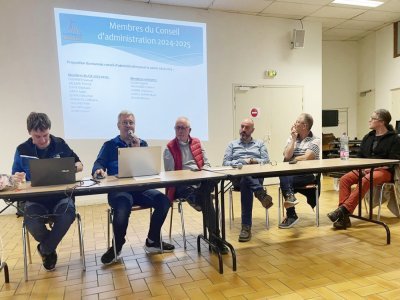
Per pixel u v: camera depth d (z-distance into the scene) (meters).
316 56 5.43
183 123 2.69
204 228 2.29
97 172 2.09
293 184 2.86
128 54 4.29
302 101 5.39
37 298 1.71
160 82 4.48
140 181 1.88
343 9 4.84
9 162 3.89
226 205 3.90
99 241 2.68
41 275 2.01
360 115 6.76
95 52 4.14
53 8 3.95
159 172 2.14
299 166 2.40
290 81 5.30
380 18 5.32
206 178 1.96
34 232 1.94
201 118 4.77
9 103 3.86
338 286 1.73
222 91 4.90
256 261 2.12
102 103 4.20
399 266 1.97
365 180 2.88
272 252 2.27
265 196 2.52
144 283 1.85
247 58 5.01
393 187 3.01
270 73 5.11
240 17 4.91
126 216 2.13
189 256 2.25
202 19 4.70
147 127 4.44
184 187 2.47
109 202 2.23
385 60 5.91
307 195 3.02
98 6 4.13
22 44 3.87
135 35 4.32
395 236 2.54
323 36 6.36
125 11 4.27
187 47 4.62
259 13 4.92
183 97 4.63
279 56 5.20
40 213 1.97
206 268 2.03
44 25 3.93
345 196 2.88
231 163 2.87
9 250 2.52
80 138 4.13
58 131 4.05
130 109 4.34
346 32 6.11
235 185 2.93
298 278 1.84
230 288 1.75
